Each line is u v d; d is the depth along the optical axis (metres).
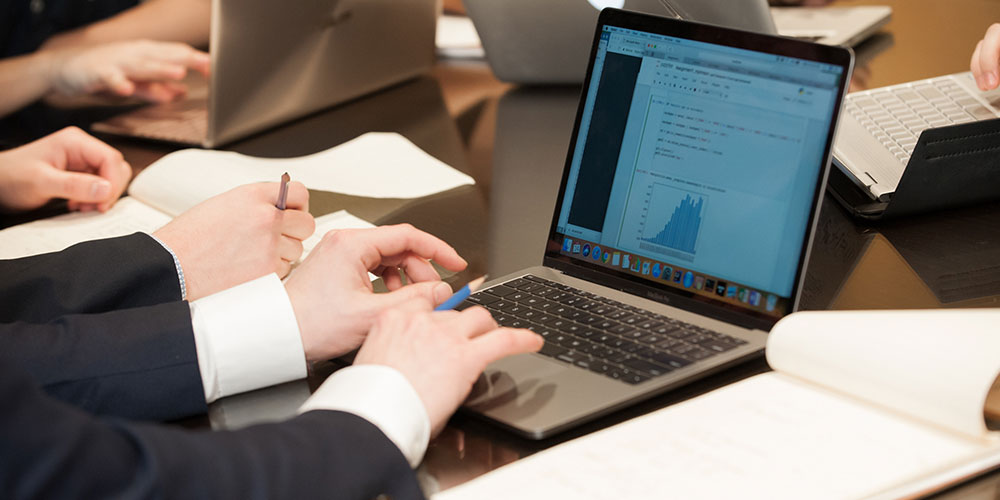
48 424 0.50
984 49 1.20
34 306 0.84
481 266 0.98
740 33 0.82
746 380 0.70
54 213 1.21
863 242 0.98
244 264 0.94
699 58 0.84
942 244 0.96
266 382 0.77
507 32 1.54
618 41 0.89
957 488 0.59
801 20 1.68
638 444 0.62
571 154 0.91
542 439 0.66
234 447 0.56
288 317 0.77
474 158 1.31
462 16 2.11
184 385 0.72
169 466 0.52
